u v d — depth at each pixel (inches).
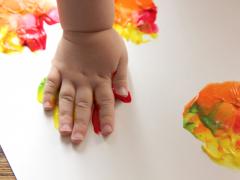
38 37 12.9
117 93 11.8
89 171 10.4
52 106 11.4
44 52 12.6
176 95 12.0
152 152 10.9
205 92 12.1
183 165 10.7
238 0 14.4
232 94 12.1
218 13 14.1
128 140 11.0
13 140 10.7
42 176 10.2
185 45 13.2
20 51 12.5
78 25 11.2
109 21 11.6
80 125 11.0
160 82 12.3
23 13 13.4
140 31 13.4
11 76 11.9
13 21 13.1
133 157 10.7
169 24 13.7
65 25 11.4
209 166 10.7
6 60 12.3
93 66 11.6
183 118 11.6
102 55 11.6
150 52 13.0
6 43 12.6
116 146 10.9
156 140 11.1
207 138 11.2
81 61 11.6
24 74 12.0
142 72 12.4
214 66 12.7
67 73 11.6
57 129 11.0
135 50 13.0
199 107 11.8
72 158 10.6
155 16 13.8
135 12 13.8
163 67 12.6
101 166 10.5
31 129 11.0
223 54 13.0
